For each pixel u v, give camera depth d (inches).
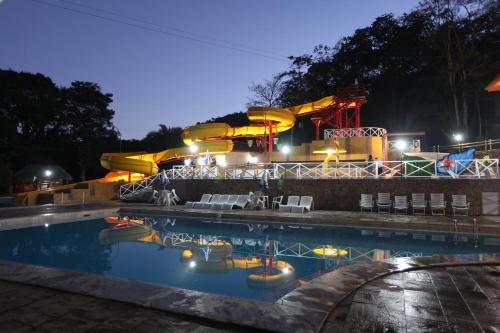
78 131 1627.7
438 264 244.5
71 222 563.8
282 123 941.8
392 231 449.7
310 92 1632.6
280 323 145.0
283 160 899.4
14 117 1568.7
